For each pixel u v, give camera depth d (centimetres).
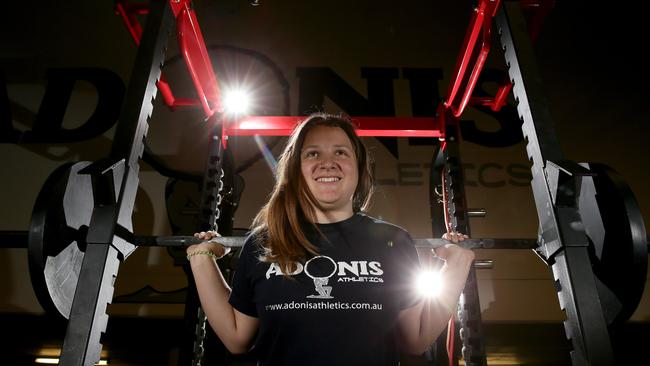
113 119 377
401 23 436
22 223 338
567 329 101
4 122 371
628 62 410
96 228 101
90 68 398
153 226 340
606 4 439
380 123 248
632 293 116
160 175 355
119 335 308
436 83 404
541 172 110
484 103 242
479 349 181
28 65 397
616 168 364
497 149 371
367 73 408
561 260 103
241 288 88
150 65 123
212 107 246
